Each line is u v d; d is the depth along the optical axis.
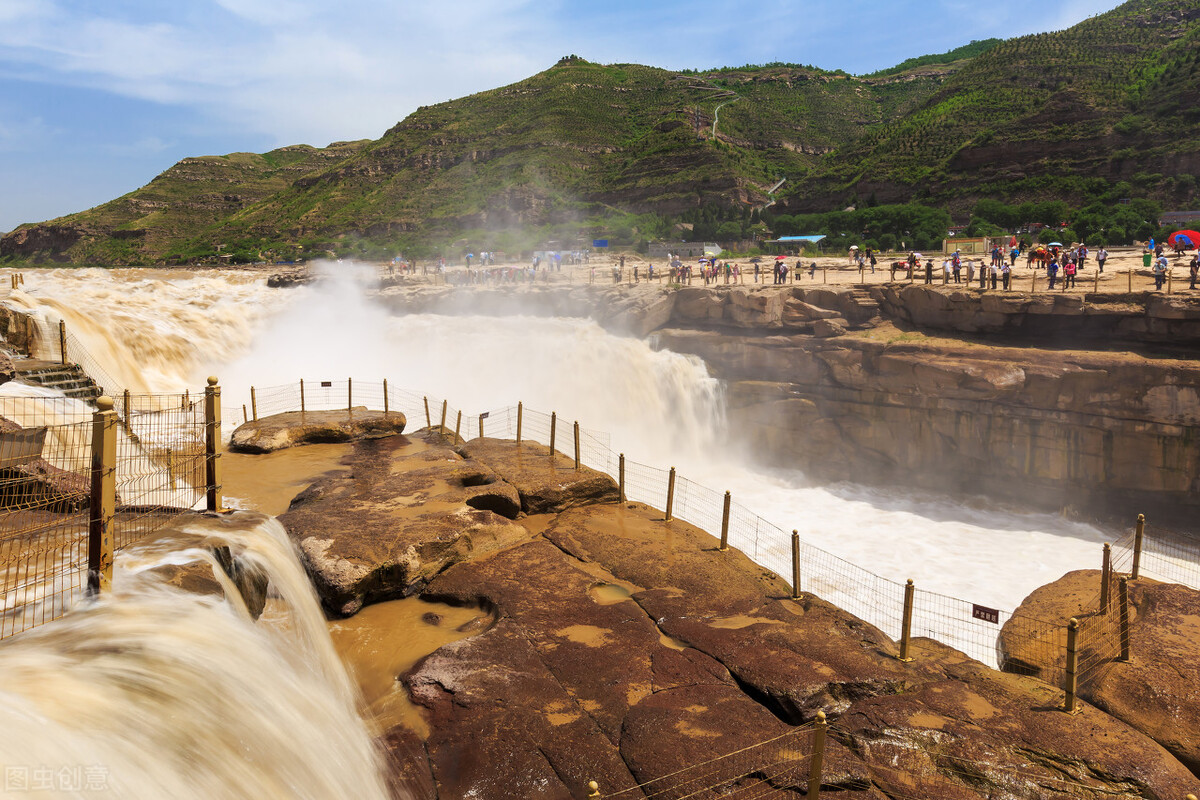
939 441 34.84
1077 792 8.37
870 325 39.78
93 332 32.19
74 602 8.77
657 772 8.69
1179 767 8.80
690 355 42.44
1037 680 10.87
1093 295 32.91
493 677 10.64
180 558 10.25
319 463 20.34
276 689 8.86
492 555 14.98
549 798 8.48
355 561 13.37
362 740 9.43
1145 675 10.78
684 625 12.19
